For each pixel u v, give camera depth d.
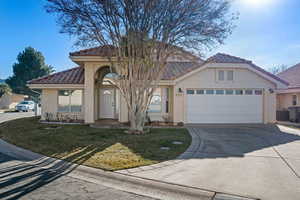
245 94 16.28
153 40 11.31
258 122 16.33
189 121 16.08
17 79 48.91
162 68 12.32
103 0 10.23
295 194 4.63
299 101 19.84
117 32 11.35
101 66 16.00
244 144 9.57
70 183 5.36
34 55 50.41
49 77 17.42
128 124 15.05
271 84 16.34
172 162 6.89
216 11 11.21
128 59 11.77
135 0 10.23
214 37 11.61
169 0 10.41
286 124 16.91
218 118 16.19
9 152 8.43
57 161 7.14
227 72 16.20
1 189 4.95
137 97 12.07
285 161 7.03
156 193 4.81
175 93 16.02
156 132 12.49
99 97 18.34
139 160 7.03
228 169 6.24
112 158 7.25
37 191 4.86
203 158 7.37
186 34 11.37
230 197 4.54
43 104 17.28
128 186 5.19
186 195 4.70
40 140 10.35
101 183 5.37
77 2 10.50
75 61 15.55
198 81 16.06
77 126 14.58
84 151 8.21
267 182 5.29
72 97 17.36
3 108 41.16
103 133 11.95
